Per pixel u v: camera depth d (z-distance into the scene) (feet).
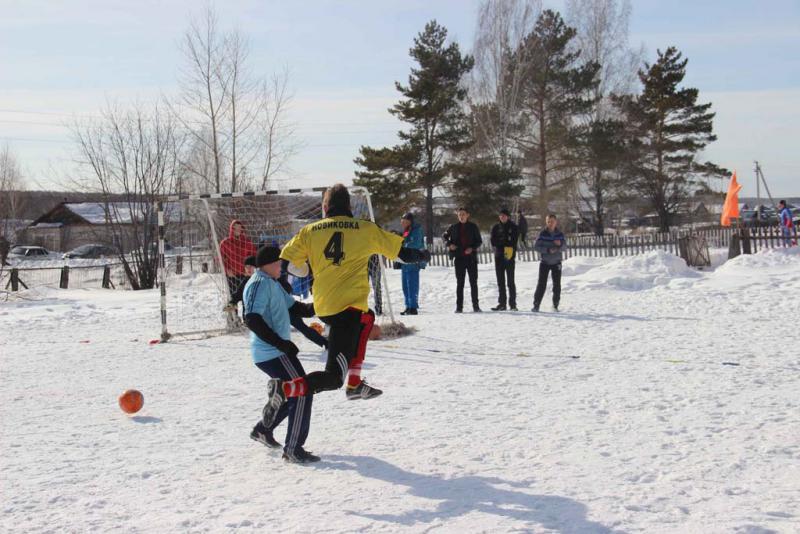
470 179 159.22
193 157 127.95
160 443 21.12
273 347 19.17
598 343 36.50
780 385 25.80
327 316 19.08
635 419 22.03
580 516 14.53
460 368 31.22
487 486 16.52
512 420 22.36
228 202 57.47
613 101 172.45
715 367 29.27
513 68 161.58
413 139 166.71
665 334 38.47
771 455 18.22
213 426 22.98
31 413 25.35
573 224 184.03
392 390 27.20
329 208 19.75
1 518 15.21
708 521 14.12
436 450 19.48
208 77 117.19
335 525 14.42
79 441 21.50
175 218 95.35
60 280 100.37
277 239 56.24
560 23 165.78
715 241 102.68
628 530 13.82
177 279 92.17
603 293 61.36
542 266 50.70
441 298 62.28
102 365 35.27
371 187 162.50
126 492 16.81
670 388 25.95
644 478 16.79
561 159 168.25
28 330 51.98
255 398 26.99
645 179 176.96
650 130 177.99
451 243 51.80
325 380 18.49
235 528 14.40
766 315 44.11
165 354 38.27
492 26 162.20
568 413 23.03
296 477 17.63
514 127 164.55
